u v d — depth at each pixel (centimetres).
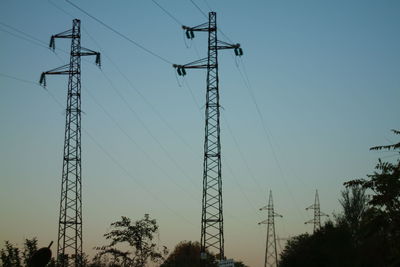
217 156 5947
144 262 7244
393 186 2797
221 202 5875
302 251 8038
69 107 6450
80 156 6359
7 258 5853
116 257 7212
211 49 6131
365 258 3069
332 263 7469
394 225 2764
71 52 6594
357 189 8406
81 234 6184
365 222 2872
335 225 8200
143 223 7375
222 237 5834
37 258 1988
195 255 11444
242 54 6125
